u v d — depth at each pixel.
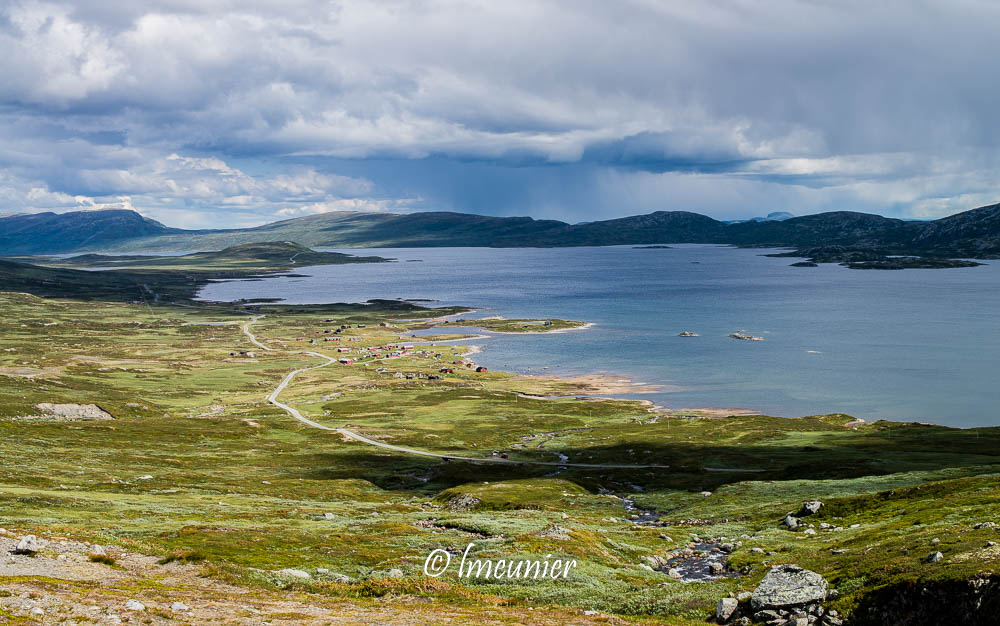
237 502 90.81
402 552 55.88
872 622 33.59
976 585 31.77
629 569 51.25
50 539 46.41
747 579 43.44
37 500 72.81
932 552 37.91
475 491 108.88
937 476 95.00
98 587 35.97
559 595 43.75
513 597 43.84
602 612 40.50
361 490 118.75
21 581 34.25
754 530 69.38
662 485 121.62
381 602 40.16
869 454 132.88
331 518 78.56
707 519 83.69
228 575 43.41
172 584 40.34
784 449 148.25
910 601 33.41
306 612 35.53
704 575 50.91
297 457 148.38
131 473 114.44
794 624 34.62
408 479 133.38
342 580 46.84
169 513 73.75
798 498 90.25
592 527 71.75
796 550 52.47
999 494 59.03
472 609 38.81
